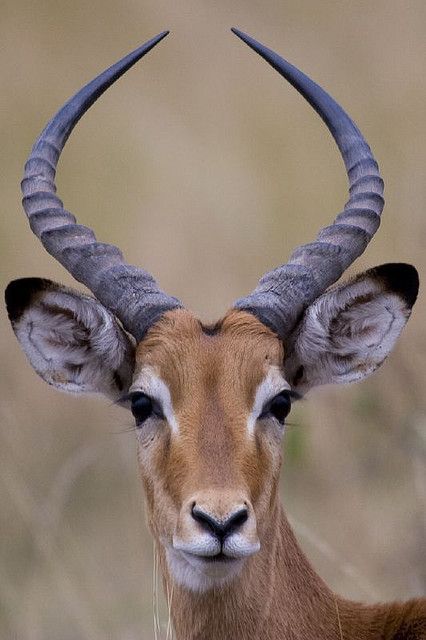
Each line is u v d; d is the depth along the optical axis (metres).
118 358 15.97
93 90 16.94
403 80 33.00
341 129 16.80
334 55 34.06
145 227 30.94
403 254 26.84
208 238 30.28
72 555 23.56
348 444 24.42
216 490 14.27
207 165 31.97
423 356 24.12
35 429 26.80
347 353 16.28
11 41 34.69
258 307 15.80
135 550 23.78
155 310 15.81
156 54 34.97
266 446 15.16
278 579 15.73
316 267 16.16
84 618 21.78
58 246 16.31
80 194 32.31
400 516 22.86
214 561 14.34
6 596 22.48
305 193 31.45
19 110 33.88
